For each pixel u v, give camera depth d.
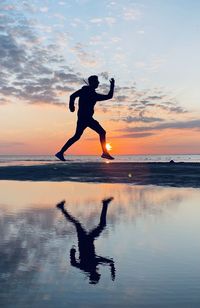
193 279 5.94
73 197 16.92
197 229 9.87
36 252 7.66
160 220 11.19
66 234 9.38
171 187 21.11
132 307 4.93
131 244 8.32
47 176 30.56
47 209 13.53
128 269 6.50
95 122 11.55
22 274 6.22
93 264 6.80
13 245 8.27
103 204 14.73
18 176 30.83
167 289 5.52
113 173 32.31
